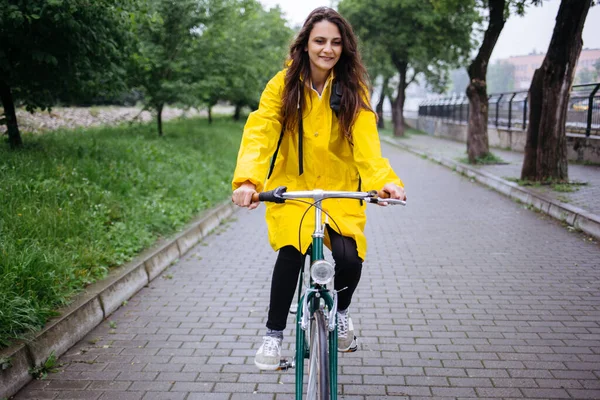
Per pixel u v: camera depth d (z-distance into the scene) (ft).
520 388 11.27
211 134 57.77
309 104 9.36
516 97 63.67
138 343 13.58
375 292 17.29
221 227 27.09
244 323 14.92
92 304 14.56
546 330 14.12
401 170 51.13
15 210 16.97
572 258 20.56
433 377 11.80
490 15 47.03
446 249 22.38
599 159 43.93
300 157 9.52
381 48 87.40
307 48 9.24
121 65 30.17
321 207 8.93
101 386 11.48
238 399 11.03
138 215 21.83
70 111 64.08
